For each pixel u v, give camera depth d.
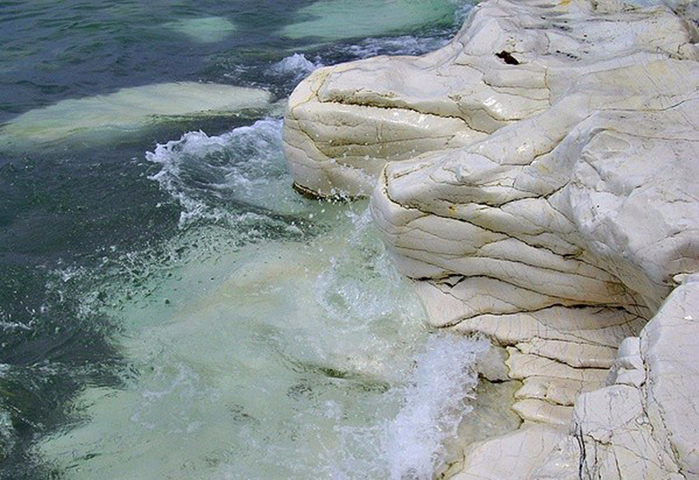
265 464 5.34
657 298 4.85
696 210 4.60
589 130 5.30
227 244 7.68
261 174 9.00
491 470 4.87
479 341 6.04
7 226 8.33
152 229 8.07
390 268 6.69
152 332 6.66
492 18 7.66
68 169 9.36
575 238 5.39
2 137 10.23
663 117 5.53
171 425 5.73
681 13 8.45
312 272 7.02
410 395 5.77
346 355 6.18
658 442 3.78
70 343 6.65
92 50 13.20
